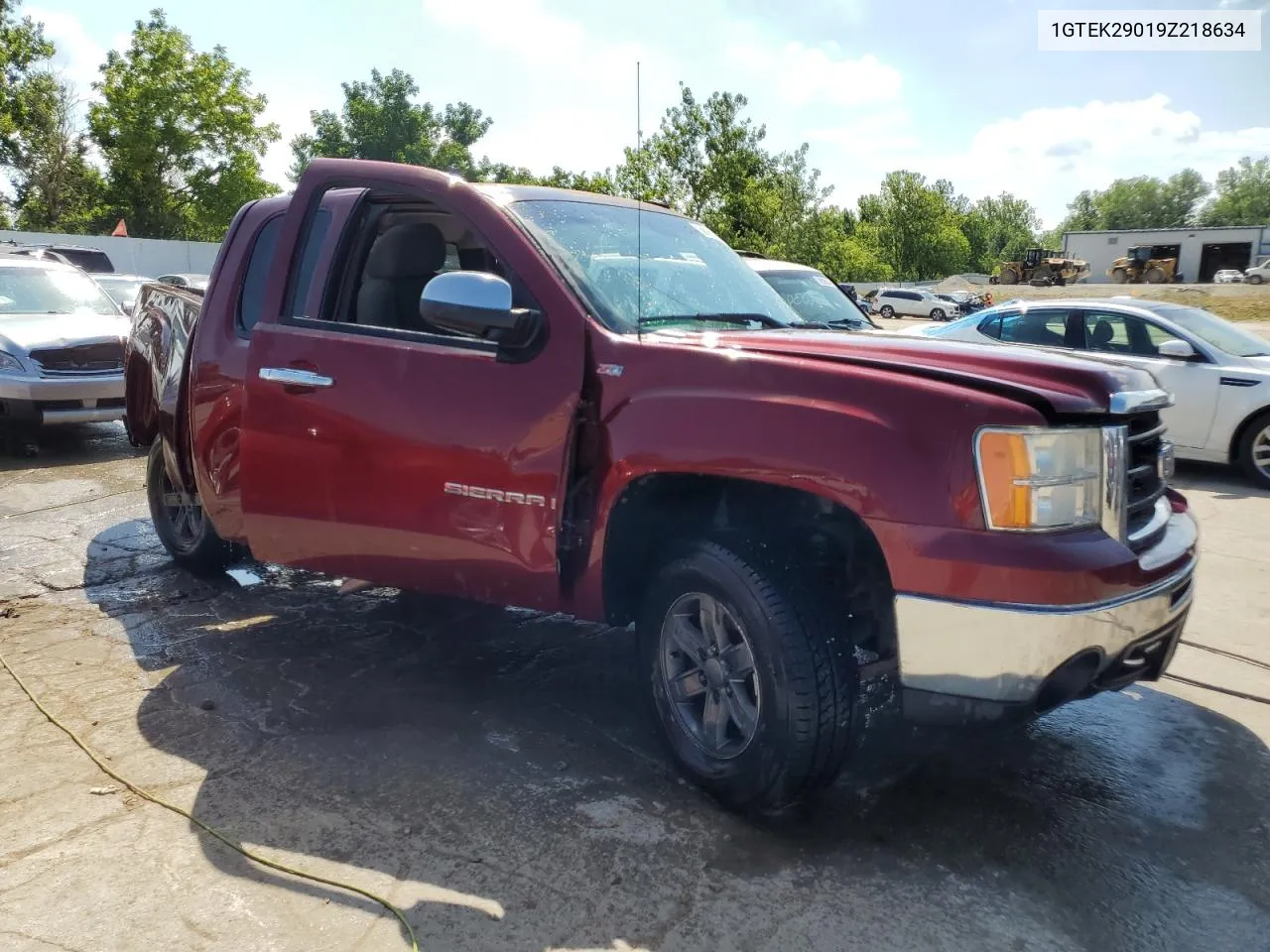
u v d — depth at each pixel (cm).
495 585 329
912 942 243
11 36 4038
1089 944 244
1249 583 549
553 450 307
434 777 318
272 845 279
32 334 884
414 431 334
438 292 308
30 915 246
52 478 788
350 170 376
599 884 263
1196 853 284
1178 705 387
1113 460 269
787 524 300
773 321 370
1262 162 11206
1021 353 298
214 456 415
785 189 3491
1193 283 5844
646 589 316
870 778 324
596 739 347
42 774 316
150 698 375
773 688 276
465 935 242
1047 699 264
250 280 418
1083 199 12412
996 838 290
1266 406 827
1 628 449
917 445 258
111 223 4512
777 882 266
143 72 4331
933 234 7931
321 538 366
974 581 251
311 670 404
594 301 321
